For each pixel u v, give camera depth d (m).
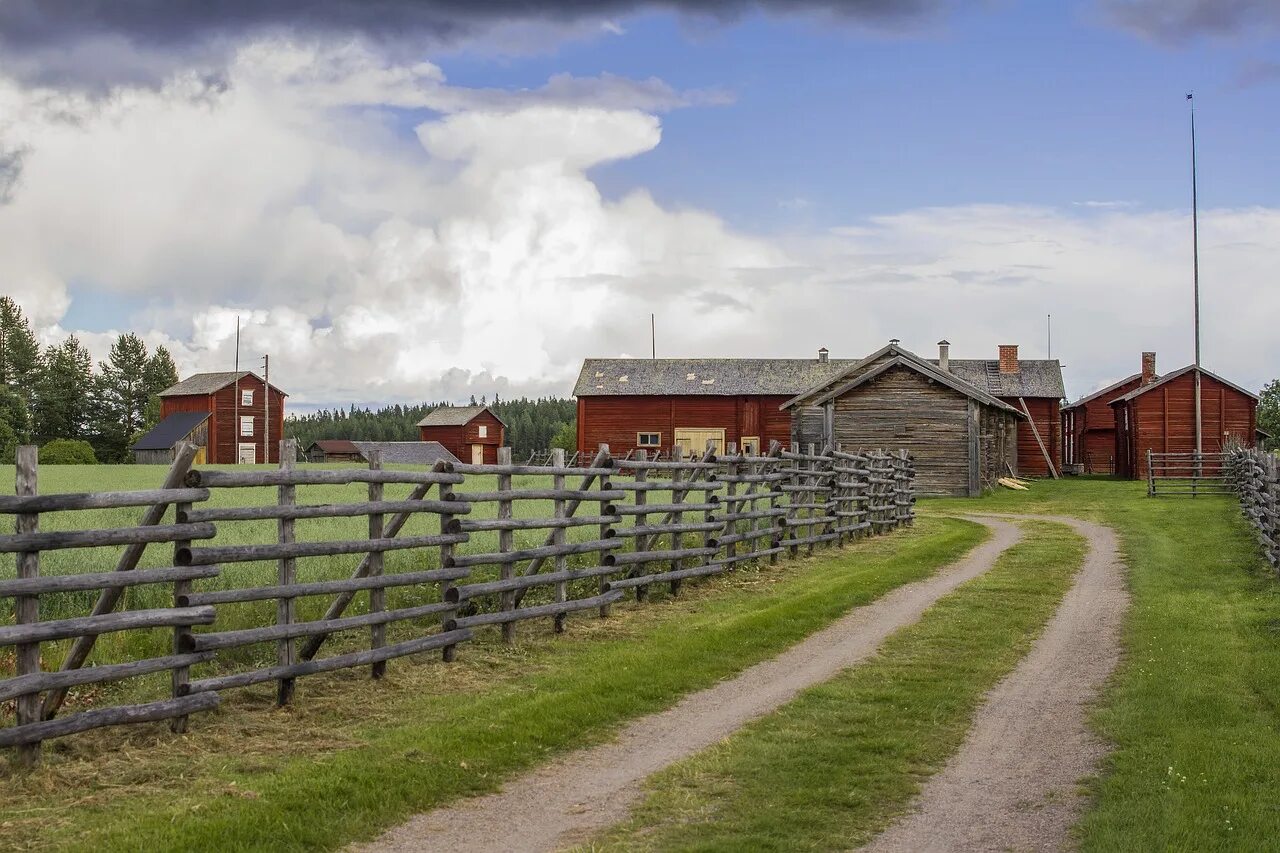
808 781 7.66
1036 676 10.88
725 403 61.72
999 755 8.28
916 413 40.75
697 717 9.45
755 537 18.12
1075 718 9.32
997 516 31.27
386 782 7.40
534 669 11.01
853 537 23.84
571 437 112.31
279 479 9.32
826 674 11.03
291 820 6.66
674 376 63.44
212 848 6.21
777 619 13.64
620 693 10.00
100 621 7.69
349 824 6.69
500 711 9.23
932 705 9.73
